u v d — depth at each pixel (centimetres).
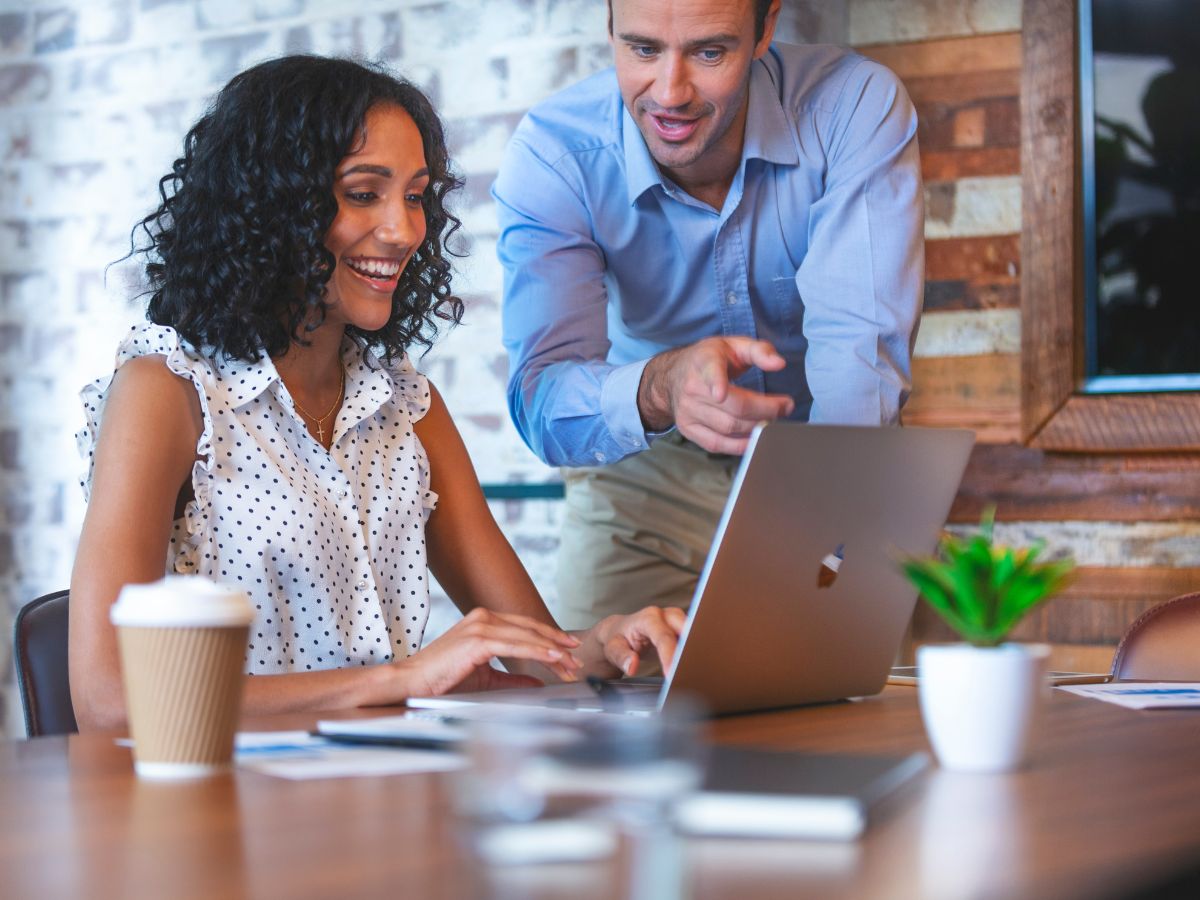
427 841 71
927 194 296
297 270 159
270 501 157
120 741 110
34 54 350
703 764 75
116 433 149
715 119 190
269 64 164
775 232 212
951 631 285
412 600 171
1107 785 89
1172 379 280
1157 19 281
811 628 129
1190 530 280
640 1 182
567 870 64
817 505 122
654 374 177
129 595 93
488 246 314
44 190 350
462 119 316
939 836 72
